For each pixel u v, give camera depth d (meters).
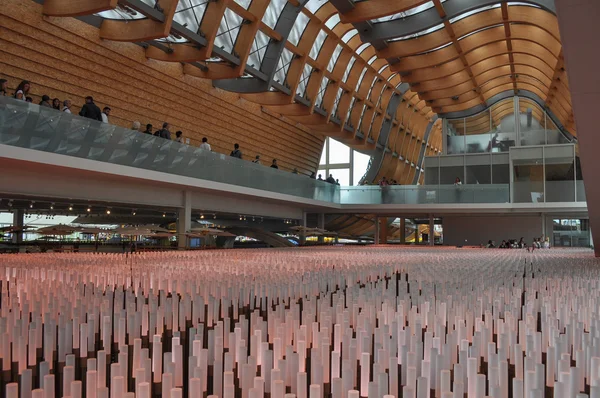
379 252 19.64
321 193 36.78
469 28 28.47
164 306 5.16
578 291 6.36
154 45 23.05
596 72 7.12
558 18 6.06
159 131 22.38
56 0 18.92
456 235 42.66
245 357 3.37
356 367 3.51
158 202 24.48
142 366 3.33
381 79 40.81
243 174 27.84
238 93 30.19
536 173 37.12
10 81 19.36
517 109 44.09
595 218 14.92
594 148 9.70
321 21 28.47
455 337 3.84
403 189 37.88
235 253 16.56
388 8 24.03
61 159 16.67
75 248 27.02
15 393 2.38
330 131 38.19
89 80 22.59
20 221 29.91
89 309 5.15
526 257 17.42
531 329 4.37
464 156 43.56
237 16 23.86
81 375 4.00
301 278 7.98
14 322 4.26
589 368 3.52
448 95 40.00
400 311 5.02
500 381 3.15
